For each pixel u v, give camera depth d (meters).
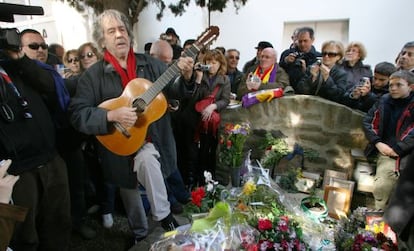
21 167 1.47
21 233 1.50
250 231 1.55
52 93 1.67
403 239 1.39
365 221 1.93
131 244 2.15
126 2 4.34
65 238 1.75
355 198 2.46
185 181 2.83
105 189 2.31
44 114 1.61
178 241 1.50
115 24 1.68
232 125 2.73
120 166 1.80
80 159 2.20
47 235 1.68
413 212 1.32
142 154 1.74
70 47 7.24
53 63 3.09
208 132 2.72
